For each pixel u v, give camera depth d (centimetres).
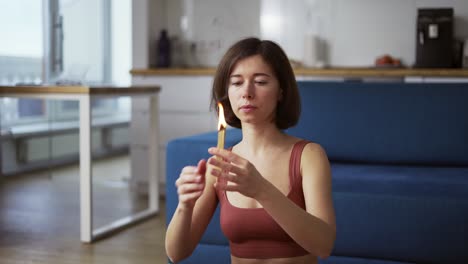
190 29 505
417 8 460
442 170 258
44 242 310
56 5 486
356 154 284
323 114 288
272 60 120
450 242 207
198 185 99
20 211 384
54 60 484
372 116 283
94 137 582
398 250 212
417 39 437
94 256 286
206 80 441
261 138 127
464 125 274
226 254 222
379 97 284
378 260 214
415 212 210
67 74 395
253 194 102
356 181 234
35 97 307
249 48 121
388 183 230
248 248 124
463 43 438
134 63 479
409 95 281
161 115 456
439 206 208
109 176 512
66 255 287
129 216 379
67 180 496
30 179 501
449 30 432
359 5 473
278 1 490
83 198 307
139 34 476
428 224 209
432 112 278
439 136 276
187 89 447
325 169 123
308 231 108
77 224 350
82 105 300
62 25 485
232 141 243
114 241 312
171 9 508
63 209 391
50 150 505
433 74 408
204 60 504
